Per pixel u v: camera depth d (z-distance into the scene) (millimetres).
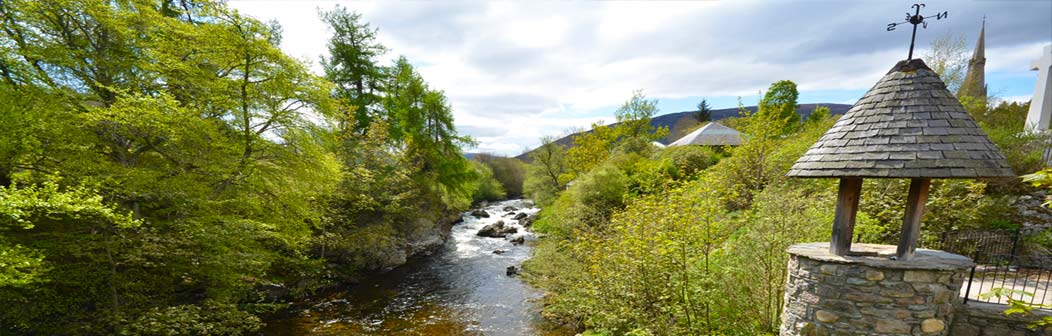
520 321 11141
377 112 25047
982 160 4109
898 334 4520
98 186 6934
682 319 7367
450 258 18547
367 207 16891
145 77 8859
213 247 8664
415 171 22281
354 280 14633
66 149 7504
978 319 5535
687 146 22266
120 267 8633
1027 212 9188
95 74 8469
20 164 7031
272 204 10242
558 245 13453
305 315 11602
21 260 5492
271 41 11078
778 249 7082
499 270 16516
